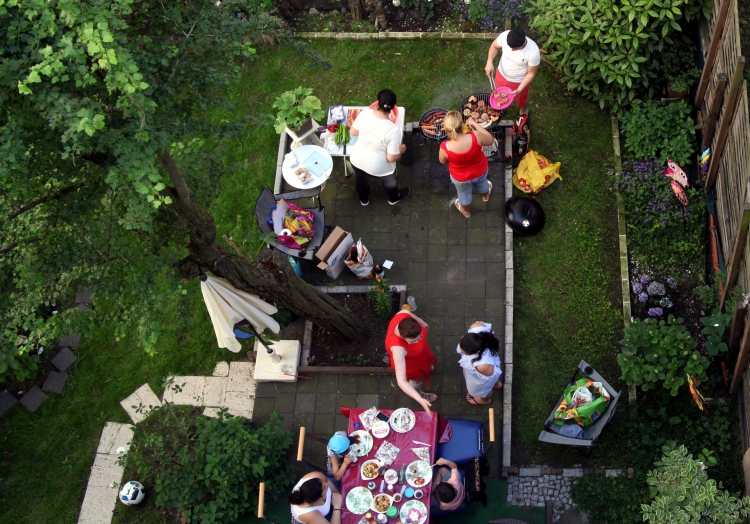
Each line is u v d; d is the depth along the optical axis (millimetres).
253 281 6891
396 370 7047
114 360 9141
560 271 9016
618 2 9211
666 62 9570
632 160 9500
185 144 6477
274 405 8586
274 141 10297
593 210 9320
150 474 8312
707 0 9133
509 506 7781
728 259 8156
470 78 10406
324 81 10664
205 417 8094
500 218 9320
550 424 7840
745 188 7488
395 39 10828
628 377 7812
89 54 4234
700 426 7793
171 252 5711
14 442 8750
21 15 4434
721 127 8227
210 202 6570
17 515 8344
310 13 11289
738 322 7246
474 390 7738
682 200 8859
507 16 10469
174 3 5270
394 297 8992
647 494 7539
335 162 10031
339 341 8812
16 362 8680
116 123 4910
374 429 7121
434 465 6973
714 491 6211
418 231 9406
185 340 9164
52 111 4328
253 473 7426
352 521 6684
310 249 8758
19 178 4828
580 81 9820
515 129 9430
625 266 8875
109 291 5535
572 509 7688
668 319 7879
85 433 8773
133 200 4695
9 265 5477
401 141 9008
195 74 5398
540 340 8656
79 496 8406
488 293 8914
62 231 5332
